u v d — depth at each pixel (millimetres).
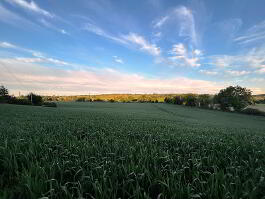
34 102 68562
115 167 3984
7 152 4676
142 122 20281
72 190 3195
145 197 3008
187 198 3072
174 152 6105
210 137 9625
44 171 3586
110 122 17359
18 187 3111
